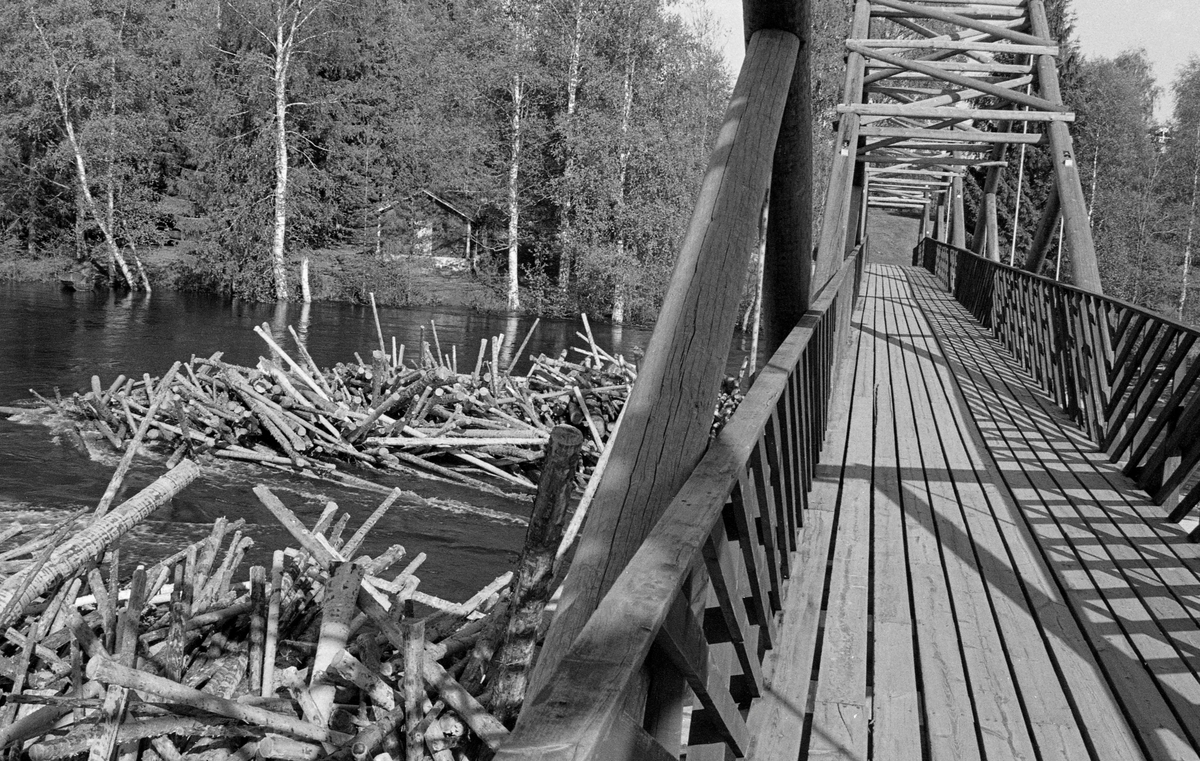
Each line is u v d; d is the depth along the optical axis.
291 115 30.42
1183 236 44.53
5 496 8.00
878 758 3.01
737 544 2.86
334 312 26.80
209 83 29.19
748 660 3.02
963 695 3.44
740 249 3.24
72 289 28.25
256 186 28.98
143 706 3.36
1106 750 3.13
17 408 11.39
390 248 31.44
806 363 5.11
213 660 4.19
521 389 12.00
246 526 7.74
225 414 10.26
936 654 3.75
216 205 29.67
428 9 35.19
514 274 32.19
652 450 2.77
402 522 8.46
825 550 4.79
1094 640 3.95
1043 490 6.17
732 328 3.08
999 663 3.70
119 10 30.83
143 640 3.98
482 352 12.21
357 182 31.30
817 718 3.22
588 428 11.40
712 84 32.59
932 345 12.80
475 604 4.70
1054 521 5.53
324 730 3.24
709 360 2.95
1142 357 7.03
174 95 31.25
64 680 3.77
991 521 5.46
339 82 31.00
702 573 2.34
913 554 4.86
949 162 19.02
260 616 4.15
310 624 4.68
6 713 3.48
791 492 4.43
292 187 29.27
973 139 11.91
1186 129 44.34
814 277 10.71
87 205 29.38
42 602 4.39
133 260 30.20
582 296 32.19
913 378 10.11
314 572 4.52
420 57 31.69
